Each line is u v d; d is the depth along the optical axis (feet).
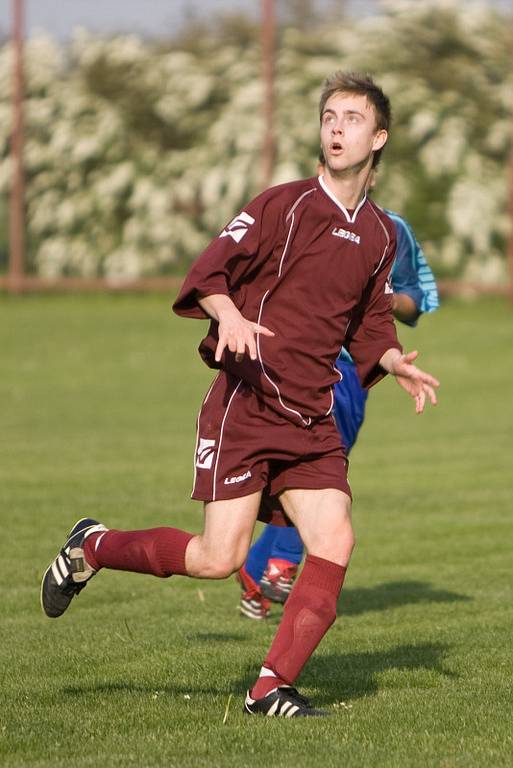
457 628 69.21
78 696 54.80
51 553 90.22
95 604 77.30
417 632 68.49
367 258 52.24
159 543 52.54
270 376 50.90
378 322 54.60
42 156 297.12
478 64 286.66
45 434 151.43
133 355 226.79
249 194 290.15
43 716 51.42
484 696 54.54
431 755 45.96
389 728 49.42
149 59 305.94
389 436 154.10
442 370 211.61
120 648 64.64
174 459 134.41
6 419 163.12
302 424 51.34
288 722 50.21
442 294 274.57
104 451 139.44
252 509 51.01
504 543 95.61
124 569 53.93
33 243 293.84
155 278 291.99
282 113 287.89
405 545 95.40
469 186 277.44
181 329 253.85
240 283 51.65
